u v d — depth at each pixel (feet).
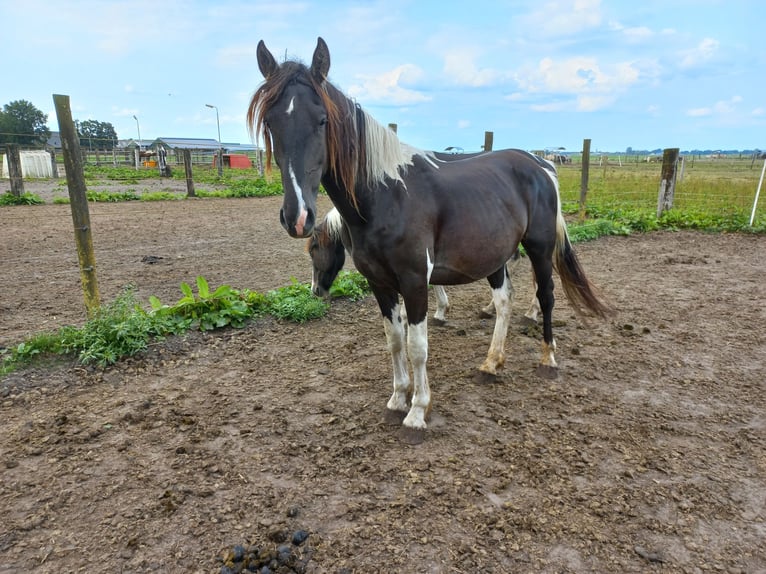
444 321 16.61
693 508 7.93
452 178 10.01
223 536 7.41
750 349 14.17
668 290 20.08
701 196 44.73
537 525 7.54
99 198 46.52
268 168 8.08
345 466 9.08
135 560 6.97
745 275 22.26
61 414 10.62
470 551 7.07
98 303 14.21
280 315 16.39
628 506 7.96
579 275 13.42
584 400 11.44
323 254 14.58
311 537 7.34
